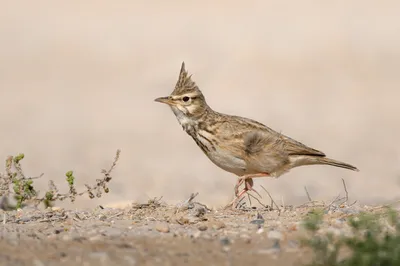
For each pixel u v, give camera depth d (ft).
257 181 57.21
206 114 43.60
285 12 111.86
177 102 43.80
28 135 72.95
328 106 82.12
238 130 42.52
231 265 29.30
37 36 108.78
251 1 116.98
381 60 95.76
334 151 66.85
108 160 64.39
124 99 86.69
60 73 95.96
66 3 120.88
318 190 54.34
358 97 84.79
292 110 80.33
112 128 76.43
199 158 66.33
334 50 98.99
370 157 64.85
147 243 32.32
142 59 98.89
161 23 110.73
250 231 34.47
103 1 120.47
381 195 51.37
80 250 31.09
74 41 106.22
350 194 52.01
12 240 32.58
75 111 82.28
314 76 91.56
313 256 30.22
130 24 111.04
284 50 99.19
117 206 44.57
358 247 28.86
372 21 107.04
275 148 42.45
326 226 34.63
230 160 42.83
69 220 37.06
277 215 38.22
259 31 105.29
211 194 53.01
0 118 79.05
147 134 74.38
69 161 63.82
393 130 73.77
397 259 27.37
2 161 63.05
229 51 99.25
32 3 120.98
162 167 62.75
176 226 35.78
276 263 29.48
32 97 86.89
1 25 112.37
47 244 31.96
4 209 41.60
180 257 30.27
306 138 70.79
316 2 114.93
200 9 115.24
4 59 100.63
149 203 40.37
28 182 41.06
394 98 84.43
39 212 39.17
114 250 31.14
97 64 98.48
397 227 31.48
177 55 98.78
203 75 91.61
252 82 89.51
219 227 35.27
